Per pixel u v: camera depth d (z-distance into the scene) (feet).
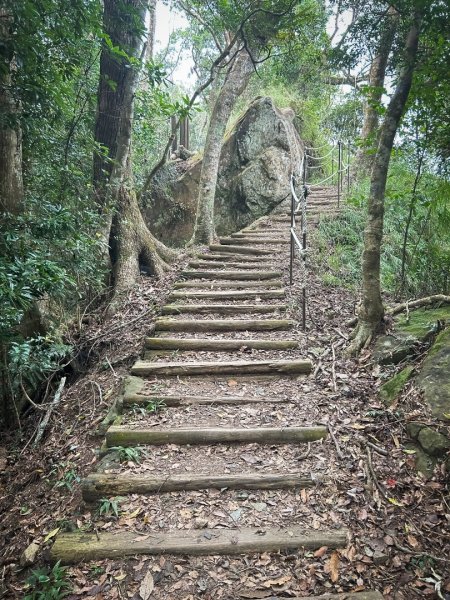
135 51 18.99
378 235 12.69
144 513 8.03
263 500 8.27
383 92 13.21
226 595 6.61
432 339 11.73
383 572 6.93
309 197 31.73
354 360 12.48
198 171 35.63
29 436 13.71
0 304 9.16
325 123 45.11
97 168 20.92
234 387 11.91
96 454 10.46
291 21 21.24
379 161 12.43
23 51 11.05
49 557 7.32
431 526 7.59
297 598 6.48
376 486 8.36
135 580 6.87
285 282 18.49
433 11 10.27
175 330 14.89
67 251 14.02
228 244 23.80
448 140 13.56
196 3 25.05
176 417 10.59
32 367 12.69
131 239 21.50
